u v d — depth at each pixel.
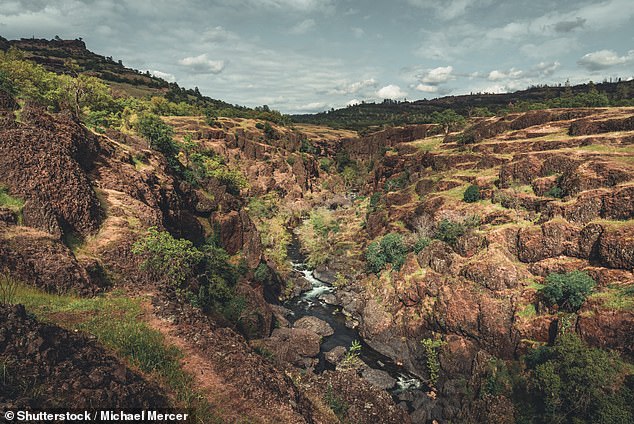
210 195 60.69
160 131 60.50
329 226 94.69
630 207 36.78
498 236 46.22
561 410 27.62
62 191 29.30
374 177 122.31
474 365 37.25
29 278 21.31
